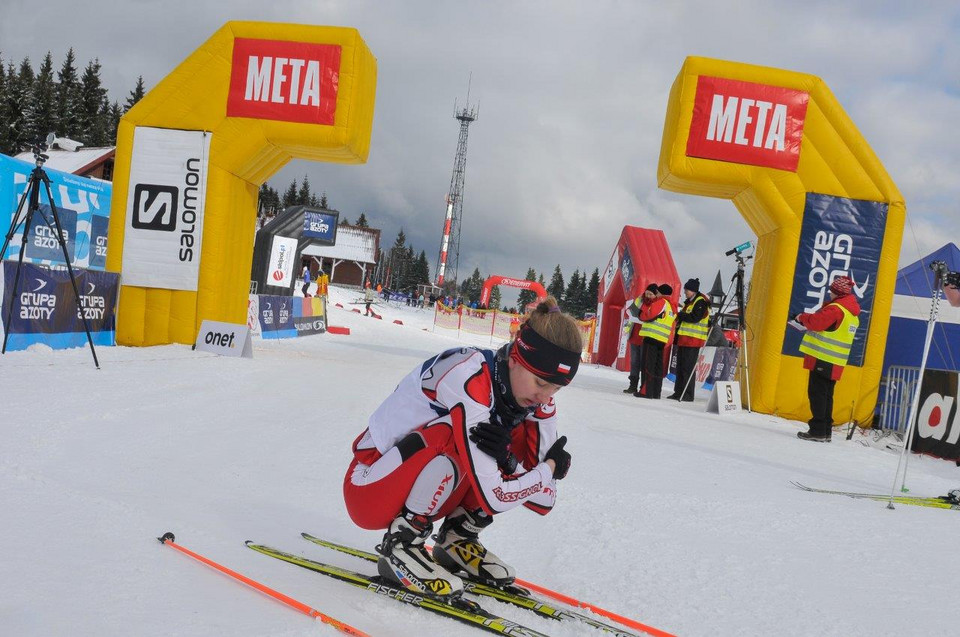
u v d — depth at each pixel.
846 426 9.30
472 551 2.27
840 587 2.62
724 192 9.98
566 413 7.24
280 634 1.69
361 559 2.42
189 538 2.43
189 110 9.77
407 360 12.71
